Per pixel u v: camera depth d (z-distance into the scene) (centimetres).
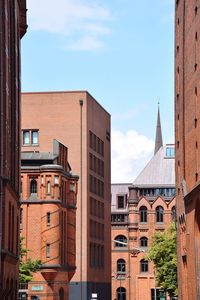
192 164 5194
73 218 9962
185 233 5612
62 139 11612
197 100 4947
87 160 11550
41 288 9312
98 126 12506
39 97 11719
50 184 9388
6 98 5184
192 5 5156
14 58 6009
